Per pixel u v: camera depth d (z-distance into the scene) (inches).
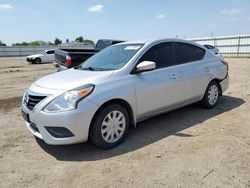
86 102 135.9
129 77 156.6
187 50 201.5
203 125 182.4
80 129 135.7
